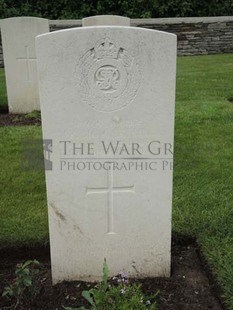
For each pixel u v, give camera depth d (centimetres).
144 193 239
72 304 239
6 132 530
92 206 240
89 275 257
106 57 212
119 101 219
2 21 600
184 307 236
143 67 214
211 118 556
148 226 247
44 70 212
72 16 1270
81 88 216
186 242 300
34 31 607
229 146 466
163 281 256
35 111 632
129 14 1284
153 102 220
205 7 1342
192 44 1191
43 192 374
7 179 398
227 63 989
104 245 250
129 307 218
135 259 254
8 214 333
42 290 252
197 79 812
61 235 246
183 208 331
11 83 629
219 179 387
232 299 234
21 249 293
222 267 259
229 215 320
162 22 1170
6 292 235
